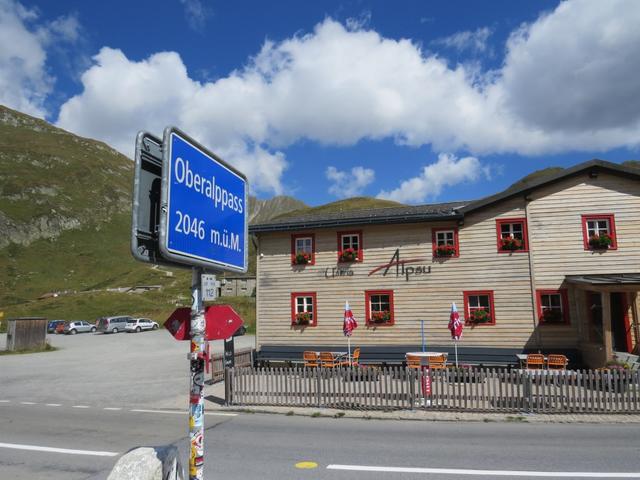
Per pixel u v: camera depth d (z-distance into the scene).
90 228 156.00
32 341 34.69
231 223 4.29
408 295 21.20
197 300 3.67
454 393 12.81
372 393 13.55
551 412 12.34
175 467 4.70
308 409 13.41
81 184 178.00
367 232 22.11
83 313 68.00
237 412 13.39
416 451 9.04
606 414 12.09
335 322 21.92
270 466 8.16
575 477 7.38
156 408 14.08
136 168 3.25
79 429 11.31
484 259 20.52
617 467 7.87
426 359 17.19
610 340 16.19
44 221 146.25
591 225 19.69
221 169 4.15
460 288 20.62
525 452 8.86
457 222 21.02
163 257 3.25
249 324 53.75
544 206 20.09
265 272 23.19
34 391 17.45
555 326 19.33
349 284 21.98
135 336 47.88
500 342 19.83
